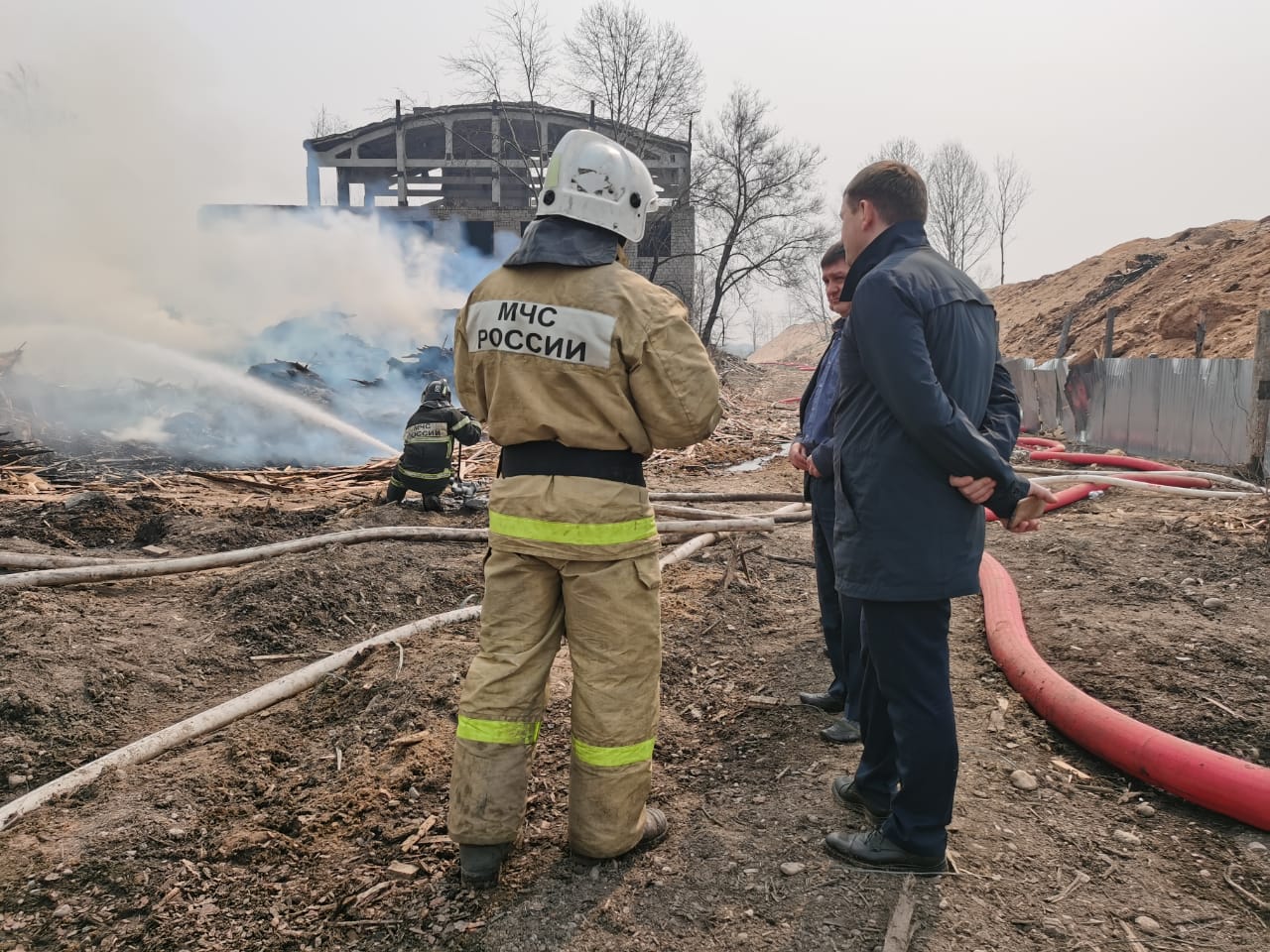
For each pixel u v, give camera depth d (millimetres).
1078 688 3600
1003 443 2475
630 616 2525
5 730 3688
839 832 2719
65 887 2629
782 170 32312
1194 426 11164
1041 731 3479
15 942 2406
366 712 3768
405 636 4684
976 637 4527
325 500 8984
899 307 2230
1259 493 7684
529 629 2562
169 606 5293
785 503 8453
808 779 3158
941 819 2482
